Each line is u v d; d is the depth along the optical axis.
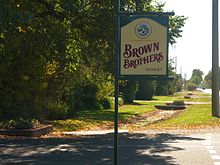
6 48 21.41
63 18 21.14
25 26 18.27
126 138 17.23
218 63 28.89
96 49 23.08
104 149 13.91
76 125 24.36
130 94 56.19
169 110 43.91
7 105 22.52
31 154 12.86
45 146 14.53
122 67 7.18
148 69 7.17
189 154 12.91
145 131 20.70
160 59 7.15
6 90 22.48
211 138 17.11
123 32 7.20
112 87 42.97
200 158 12.17
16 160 11.84
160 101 64.19
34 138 17.08
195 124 24.00
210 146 14.65
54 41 20.12
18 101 22.80
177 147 14.41
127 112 37.56
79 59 23.89
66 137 17.83
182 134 18.84
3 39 20.91
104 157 12.34
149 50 7.17
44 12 20.55
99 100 41.47
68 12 20.73
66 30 20.58
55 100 26.22
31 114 23.52
